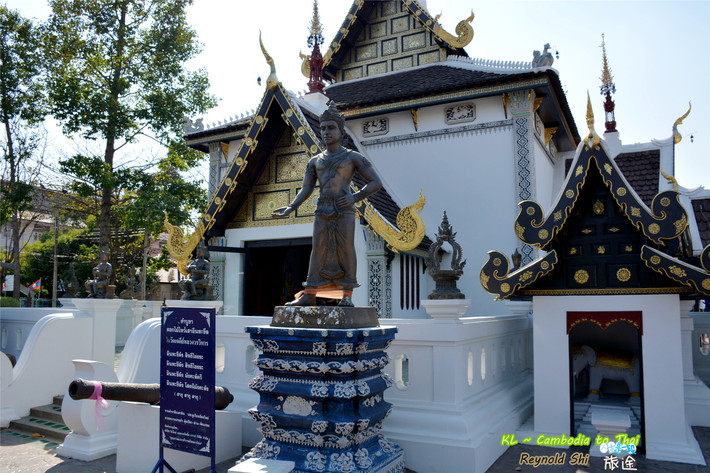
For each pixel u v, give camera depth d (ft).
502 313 47.03
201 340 19.53
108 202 75.61
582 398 30.89
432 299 22.36
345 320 18.34
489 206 49.11
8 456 24.89
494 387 26.84
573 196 24.25
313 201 42.16
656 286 23.67
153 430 21.83
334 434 17.80
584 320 25.08
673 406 23.02
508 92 48.39
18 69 71.82
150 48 76.43
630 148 56.44
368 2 63.67
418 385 22.40
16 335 41.14
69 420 24.81
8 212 75.00
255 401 25.31
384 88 57.11
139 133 78.18
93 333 35.29
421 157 52.65
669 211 22.77
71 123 70.85
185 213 75.36
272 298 53.11
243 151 38.70
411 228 29.17
